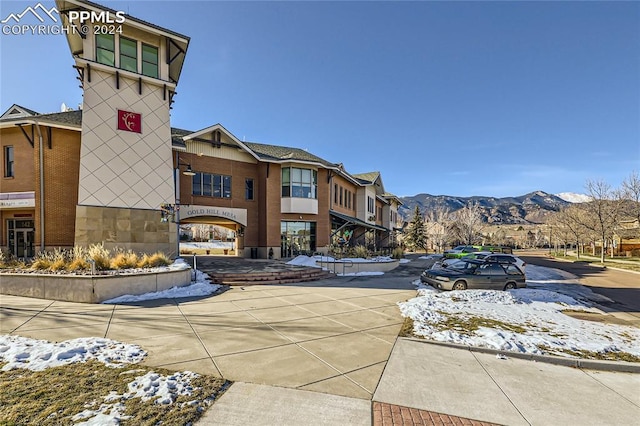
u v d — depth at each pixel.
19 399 3.92
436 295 11.45
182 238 61.16
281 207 24.75
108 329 7.05
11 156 17.03
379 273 18.84
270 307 9.63
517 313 9.42
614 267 27.77
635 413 4.36
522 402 4.52
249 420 3.75
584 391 4.93
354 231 34.28
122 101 15.58
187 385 4.52
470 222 52.62
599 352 6.36
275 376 4.98
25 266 11.83
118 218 15.20
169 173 16.77
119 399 4.01
